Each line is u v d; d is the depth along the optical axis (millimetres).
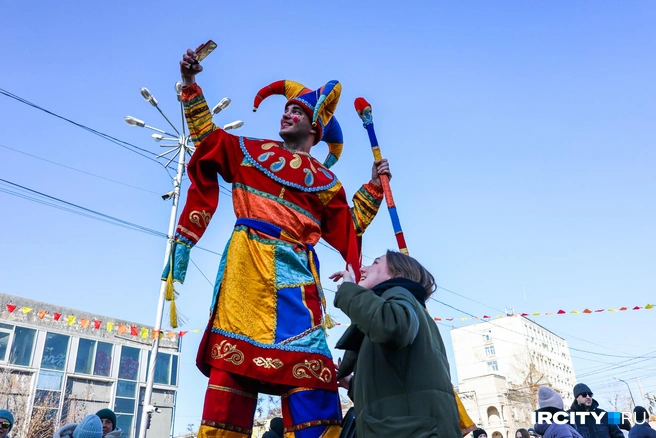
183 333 11352
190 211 2652
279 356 2352
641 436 5004
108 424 5000
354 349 2371
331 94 3197
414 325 1915
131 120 12117
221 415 2264
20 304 19172
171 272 2531
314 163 3033
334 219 3041
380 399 1987
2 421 4609
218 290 2514
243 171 2805
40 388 18625
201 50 2938
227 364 2320
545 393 5102
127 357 21344
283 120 3145
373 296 2002
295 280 2568
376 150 3430
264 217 2674
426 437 1821
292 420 2287
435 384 1949
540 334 61219
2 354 18188
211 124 2963
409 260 2514
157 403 21844
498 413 37625
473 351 58719
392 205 3191
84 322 9797
